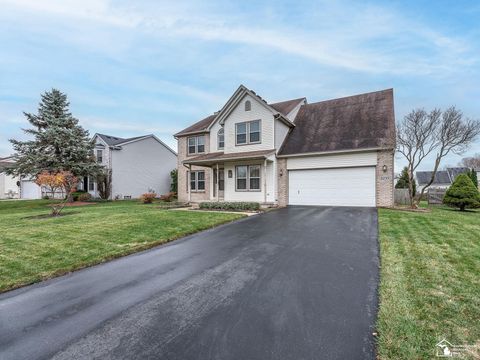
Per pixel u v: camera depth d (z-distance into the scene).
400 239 6.39
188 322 3.08
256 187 15.61
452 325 2.85
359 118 15.20
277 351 2.51
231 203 13.32
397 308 3.21
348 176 13.73
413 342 2.58
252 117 15.92
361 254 5.43
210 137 18.69
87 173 21.59
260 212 12.08
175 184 27.61
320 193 14.44
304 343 2.63
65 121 21.17
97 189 25.09
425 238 6.46
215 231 8.11
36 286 4.30
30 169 19.31
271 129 15.24
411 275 4.19
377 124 14.22
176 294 3.85
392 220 8.96
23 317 3.31
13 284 4.32
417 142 13.10
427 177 44.09
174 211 12.52
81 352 2.59
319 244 6.27
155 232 7.72
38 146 20.30
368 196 13.28
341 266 4.78
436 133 12.91
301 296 3.65
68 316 3.31
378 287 3.84
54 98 21.28
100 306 3.55
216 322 3.06
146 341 2.74
